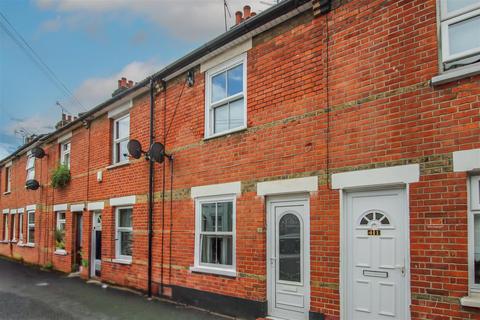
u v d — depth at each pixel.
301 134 7.30
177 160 10.15
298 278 7.28
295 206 7.44
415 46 5.90
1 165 24.75
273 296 7.63
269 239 7.79
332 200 6.70
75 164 15.33
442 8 5.72
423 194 5.62
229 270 8.49
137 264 11.28
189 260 9.48
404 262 5.87
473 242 5.23
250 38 8.48
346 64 6.73
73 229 15.22
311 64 7.28
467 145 5.29
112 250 12.64
